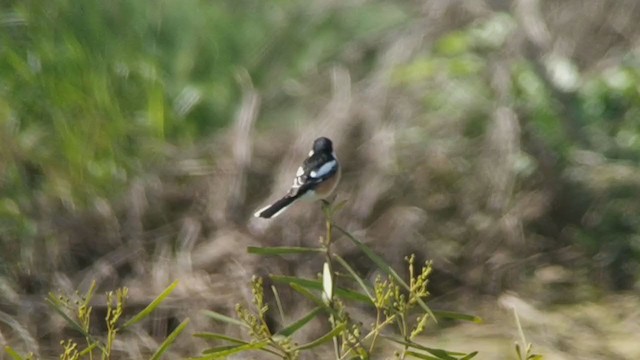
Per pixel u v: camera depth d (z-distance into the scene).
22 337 11.18
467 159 13.26
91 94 13.10
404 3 15.72
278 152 13.38
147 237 12.41
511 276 12.48
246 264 11.90
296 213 12.45
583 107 13.83
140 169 12.95
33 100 12.96
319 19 15.50
